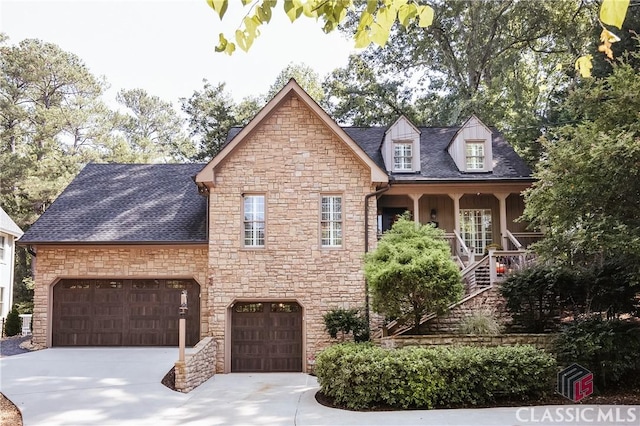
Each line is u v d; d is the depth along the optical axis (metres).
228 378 15.31
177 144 44.69
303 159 17.22
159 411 11.05
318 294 16.66
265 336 16.81
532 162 25.56
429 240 14.40
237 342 16.75
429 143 22.16
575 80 23.61
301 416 10.69
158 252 18.22
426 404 11.39
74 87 43.47
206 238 17.95
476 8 29.02
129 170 22.53
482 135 20.36
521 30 28.73
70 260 18.22
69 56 43.31
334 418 10.48
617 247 11.18
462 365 11.70
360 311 16.36
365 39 4.14
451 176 19.66
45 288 18.09
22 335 22.70
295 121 17.39
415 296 13.92
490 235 20.25
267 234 16.88
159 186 21.28
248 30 4.05
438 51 31.28
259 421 10.30
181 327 13.24
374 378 11.42
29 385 12.91
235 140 16.97
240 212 16.97
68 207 19.75
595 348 12.16
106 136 43.16
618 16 2.87
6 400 11.66
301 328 16.86
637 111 11.91
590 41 24.53
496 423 9.86
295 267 16.75
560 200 12.05
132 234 18.17
